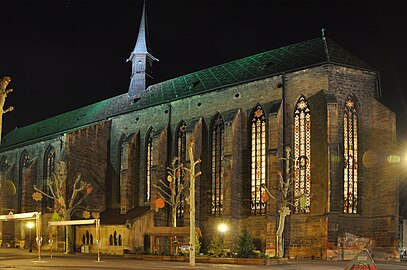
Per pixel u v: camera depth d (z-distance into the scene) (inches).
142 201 2987.2
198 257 1834.4
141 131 3080.7
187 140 2689.5
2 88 1053.8
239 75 2669.8
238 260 1738.4
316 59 2356.1
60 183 2785.4
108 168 3262.8
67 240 2696.9
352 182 2252.7
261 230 2364.7
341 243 2143.2
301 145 2326.5
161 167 2829.7
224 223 2422.5
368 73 2359.7
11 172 3750.0
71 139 3078.2
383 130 2273.6
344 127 2287.2
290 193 2298.2
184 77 3125.0
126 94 3535.9
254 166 2468.0
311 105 2310.5
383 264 1877.5
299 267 1595.7
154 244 2260.1
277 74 2425.0
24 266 1492.4
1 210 3715.6
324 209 2167.8
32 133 4264.3
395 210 2166.6
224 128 2536.9
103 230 2765.7
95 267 1462.8
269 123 2342.5
